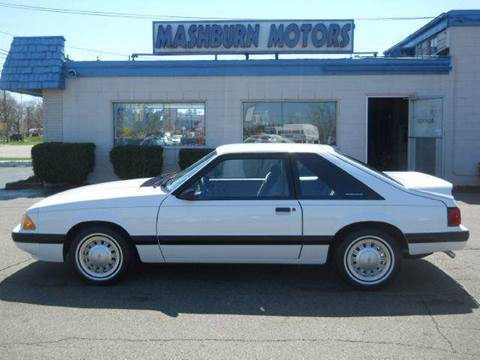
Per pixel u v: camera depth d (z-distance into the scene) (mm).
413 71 15180
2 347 4410
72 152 15188
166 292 5879
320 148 6195
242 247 5879
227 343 4480
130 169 15164
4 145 62875
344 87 15312
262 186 5977
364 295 5758
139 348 4383
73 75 15680
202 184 6043
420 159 15289
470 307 5363
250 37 15586
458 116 15203
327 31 15484
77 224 6012
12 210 11742
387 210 5781
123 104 15914
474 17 14977
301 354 4254
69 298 5668
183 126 15820
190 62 15500
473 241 8266
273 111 15586
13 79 15406
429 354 4246
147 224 5926
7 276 6465
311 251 5867
